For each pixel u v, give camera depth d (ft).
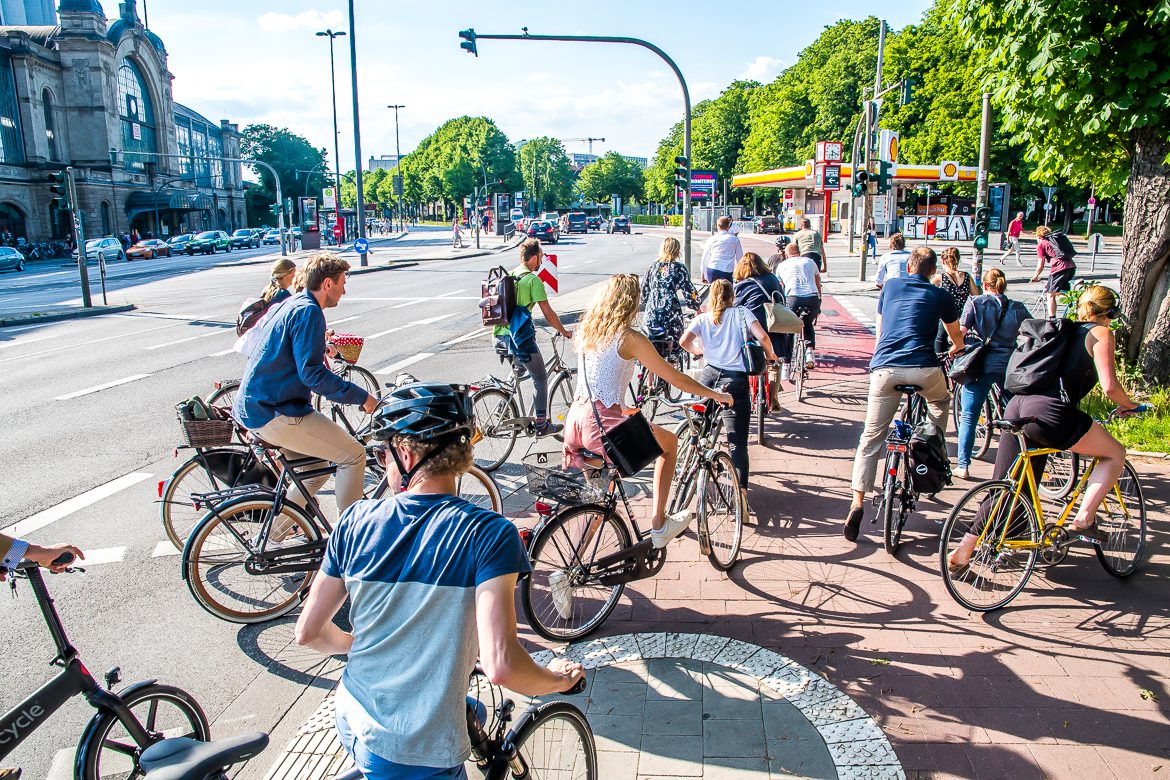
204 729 10.21
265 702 13.15
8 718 8.48
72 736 12.48
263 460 16.74
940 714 11.91
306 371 14.71
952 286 27.25
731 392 19.04
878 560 17.24
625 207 458.91
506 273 25.46
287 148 327.06
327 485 23.43
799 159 212.64
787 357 30.25
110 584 17.37
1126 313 27.63
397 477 7.30
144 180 238.48
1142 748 11.09
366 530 6.97
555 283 31.60
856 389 33.91
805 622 14.70
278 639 15.17
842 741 11.23
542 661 13.44
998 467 16.88
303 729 12.10
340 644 7.29
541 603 14.24
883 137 106.22
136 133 238.48
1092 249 89.45
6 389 37.42
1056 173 32.01
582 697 12.42
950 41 155.94
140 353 47.06
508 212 265.95
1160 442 23.41
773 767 10.77
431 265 122.01
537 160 431.02
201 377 39.50
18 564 8.82
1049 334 14.89
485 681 12.51
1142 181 26.89
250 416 15.20
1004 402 23.58
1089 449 14.94
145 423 30.86
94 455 26.71
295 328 14.70
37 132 203.72
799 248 37.14
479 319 58.03
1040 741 11.27
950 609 15.06
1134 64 24.95
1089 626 14.43
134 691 9.43
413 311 63.57
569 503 13.97
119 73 226.99
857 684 12.72
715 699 12.28
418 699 6.73
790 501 20.84
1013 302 21.90
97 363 43.93
